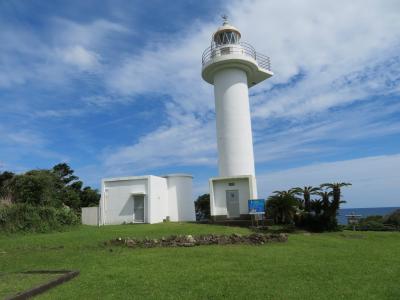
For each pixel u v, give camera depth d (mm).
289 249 13453
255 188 25328
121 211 26156
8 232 18656
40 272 9703
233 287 8039
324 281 8570
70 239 16047
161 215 27031
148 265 10500
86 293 7824
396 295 7496
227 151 26297
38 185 26344
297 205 24016
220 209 24703
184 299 7285
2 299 6934
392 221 36500
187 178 29672
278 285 8188
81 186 40938
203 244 14734
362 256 12281
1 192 25891
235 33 28594
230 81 27234
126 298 7430
